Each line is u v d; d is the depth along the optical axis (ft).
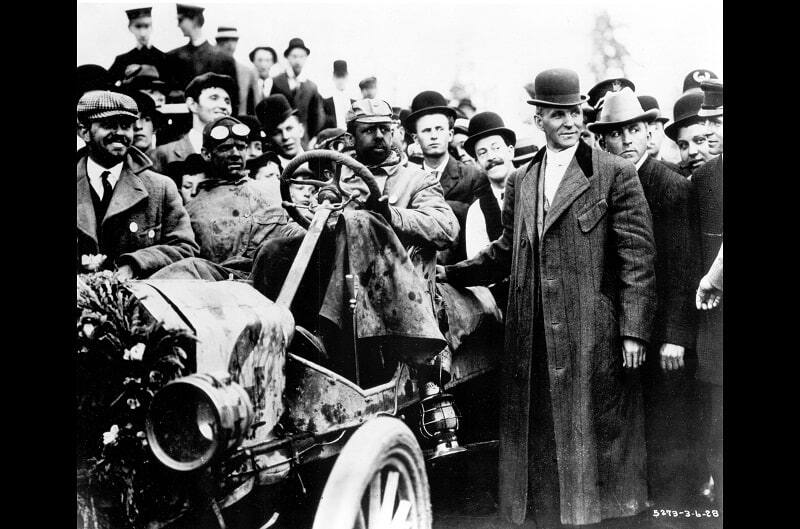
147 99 10.98
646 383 11.23
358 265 10.94
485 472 11.11
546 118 11.18
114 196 10.91
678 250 11.34
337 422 10.39
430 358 11.03
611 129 11.25
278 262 10.92
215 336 9.66
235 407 9.00
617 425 11.12
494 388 11.14
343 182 11.03
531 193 11.18
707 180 11.38
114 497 10.03
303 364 10.41
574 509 11.02
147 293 10.08
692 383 11.34
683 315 11.34
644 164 11.30
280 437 10.11
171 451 9.23
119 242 10.87
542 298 11.13
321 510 7.52
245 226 10.98
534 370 11.12
